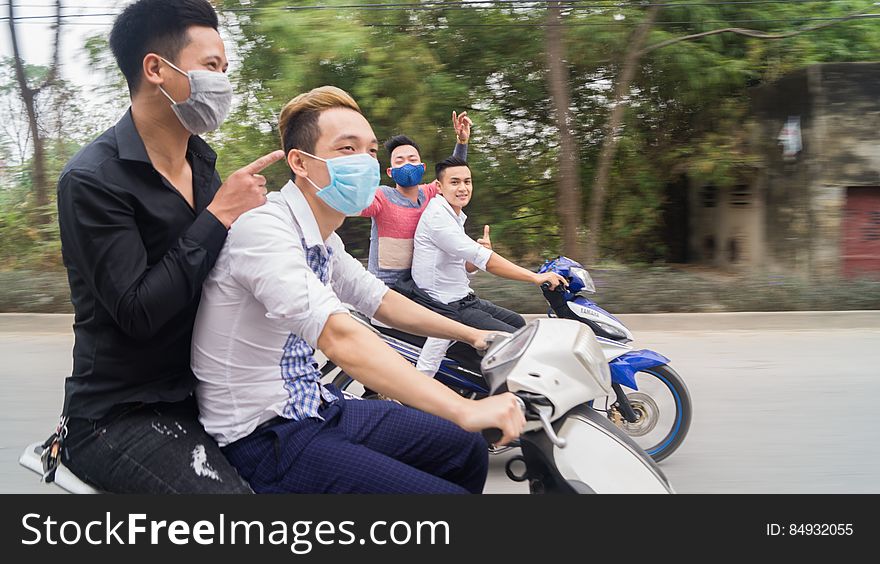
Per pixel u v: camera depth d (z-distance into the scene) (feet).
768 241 41.42
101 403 6.04
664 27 39.50
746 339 24.00
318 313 5.64
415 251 13.28
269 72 35.12
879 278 31.17
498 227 41.63
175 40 6.13
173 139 6.43
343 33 32.60
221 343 6.03
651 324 26.21
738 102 42.96
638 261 46.52
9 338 24.44
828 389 17.98
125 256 5.76
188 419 6.23
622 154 43.93
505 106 41.65
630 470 5.82
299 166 6.25
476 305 13.46
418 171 13.34
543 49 38.29
